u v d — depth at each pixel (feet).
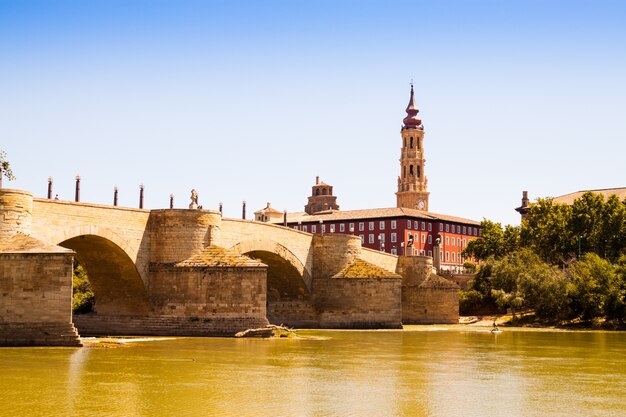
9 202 221.05
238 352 221.05
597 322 416.87
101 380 160.76
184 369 181.16
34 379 159.74
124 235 269.85
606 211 557.74
